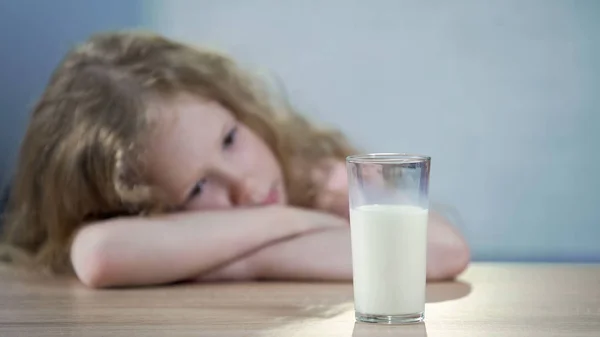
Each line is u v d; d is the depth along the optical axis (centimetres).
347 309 104
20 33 188
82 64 154
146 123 141
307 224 128
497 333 93
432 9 202
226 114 149
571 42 201
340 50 202
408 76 203
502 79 203
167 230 123
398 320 97
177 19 198
